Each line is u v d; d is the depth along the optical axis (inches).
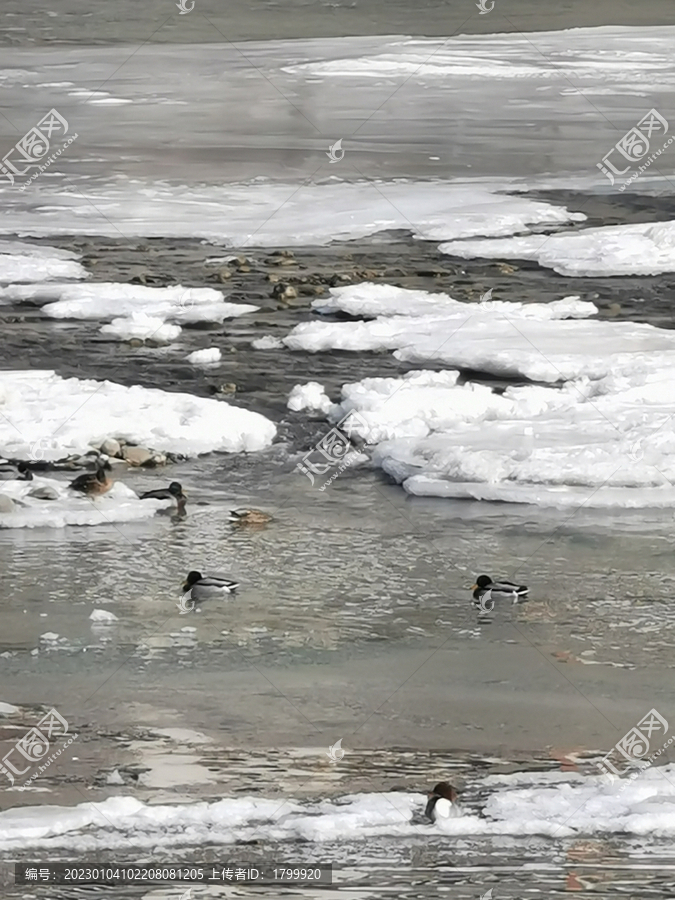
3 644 410.6
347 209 959.0
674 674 396.2
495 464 543.5
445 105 1279.5
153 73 1403.8
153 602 443.2
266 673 393.7
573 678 393.1
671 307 759.7
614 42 1535.4
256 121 1214.3
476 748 353.7
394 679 390.6
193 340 713.6
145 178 1038.4
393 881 297.0
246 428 589.3
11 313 754.2
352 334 705.6
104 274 818.8
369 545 490.9
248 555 481.4
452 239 891.4
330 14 1692.9
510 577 465.4
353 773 340.8
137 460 563.8
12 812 321.1
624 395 617.6
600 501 524.7
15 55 1489.9
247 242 883.4
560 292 784.3
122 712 369.7
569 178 1042.7
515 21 1656.0
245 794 331.0
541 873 301.0
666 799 331.0
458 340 691.4
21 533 496.7
